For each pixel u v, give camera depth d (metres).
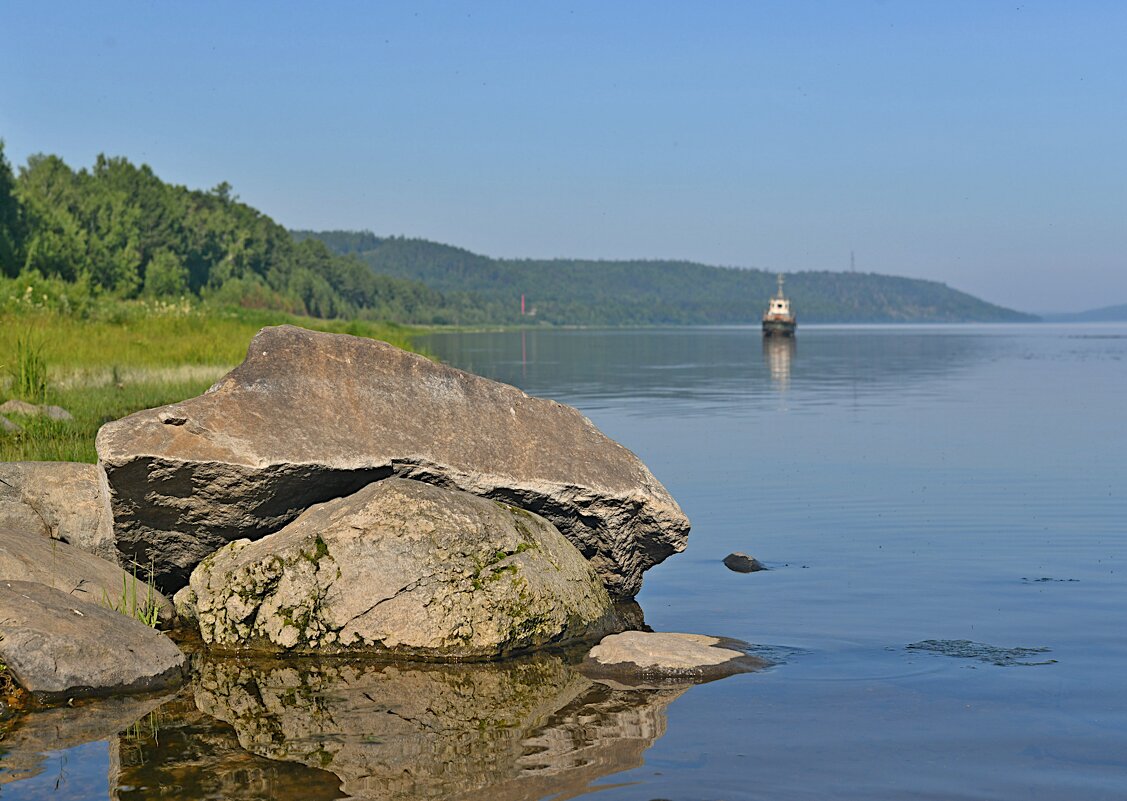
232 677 6.97
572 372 45.03
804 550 10.74
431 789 5.12
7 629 6.50
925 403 28.36
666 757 5.50
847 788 5.09
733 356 64.25
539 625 7.70
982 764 5.36
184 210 106.38
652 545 8.99
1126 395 31.14
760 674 6.90
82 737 5.82
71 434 14.50
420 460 8.27
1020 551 10.59
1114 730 5.80
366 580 7.55
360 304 168.25
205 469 7.69
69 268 67.81
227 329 39.31
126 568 8.26
